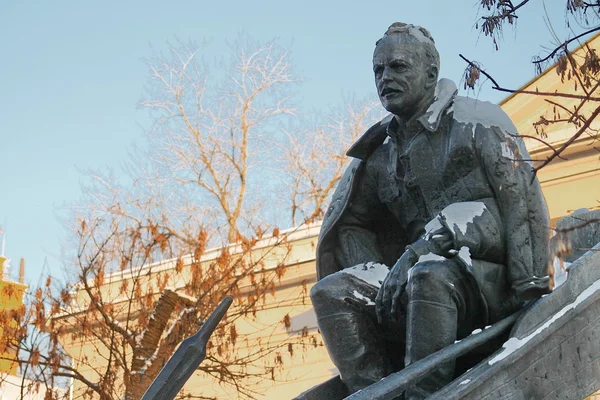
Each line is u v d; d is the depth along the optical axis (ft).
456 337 19.45
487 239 19.66
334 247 22.06
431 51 21.21
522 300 19.65
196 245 61.57
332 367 67.62
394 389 17.69
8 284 59.31
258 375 60.34
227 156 93.30
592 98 22.54
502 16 23.18
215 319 18.13
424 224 21.21
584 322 19.66
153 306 59.57
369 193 21.85
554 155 20.65
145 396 17.78
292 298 69.56
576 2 22.95
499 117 20.63
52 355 56.34
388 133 21.30
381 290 20.07
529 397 18.62
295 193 94.73
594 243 21.79
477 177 20.35
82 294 65.26
